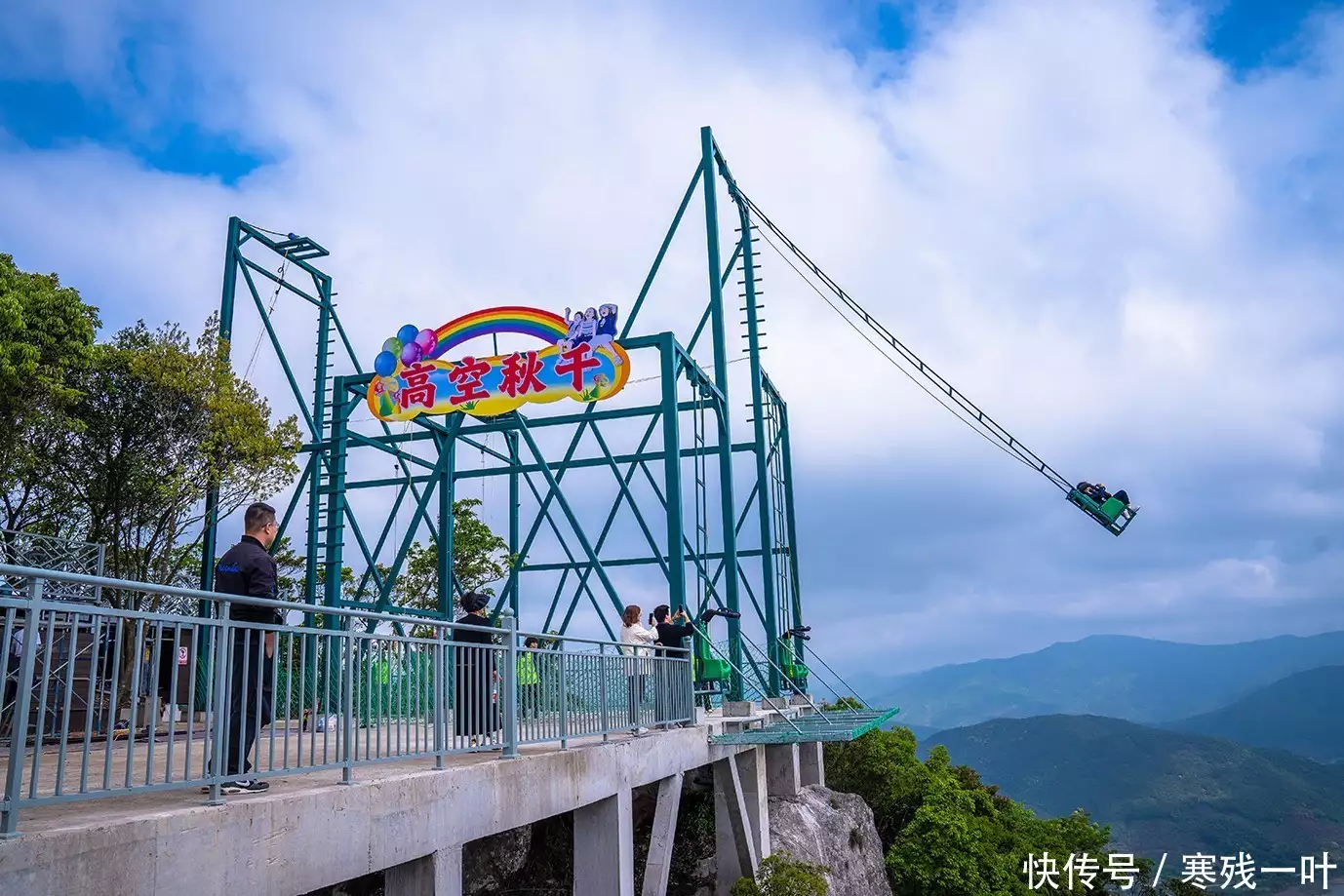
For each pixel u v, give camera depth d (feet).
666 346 73.26
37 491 63.46
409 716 29.60
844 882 85.97
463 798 30.73
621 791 44.39
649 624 61.11
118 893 18.39
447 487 82.84
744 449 106.93
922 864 110.93
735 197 104.37
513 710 35.29
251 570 26.00
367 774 28.78
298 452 78.23
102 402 64.85
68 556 51.24
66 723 18.40
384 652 29.01
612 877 42.50
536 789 35.81
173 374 65.26
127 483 64.49
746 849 65.77
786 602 113.91
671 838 52.06
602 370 73.97
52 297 58.13
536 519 96.73
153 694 20.22
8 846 16.38
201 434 67.41
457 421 83.35
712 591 80.94
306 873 23.40
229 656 22.79
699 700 70.59
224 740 22.35
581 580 95.76
